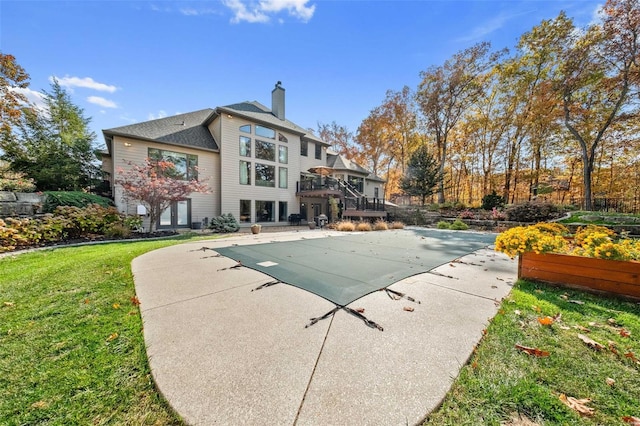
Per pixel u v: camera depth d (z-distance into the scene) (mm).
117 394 1484
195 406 1399
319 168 16219
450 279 3812
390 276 3928
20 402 1414
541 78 15445
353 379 1603
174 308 2703
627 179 16047
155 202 9938
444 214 15391
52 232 7168
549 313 2547
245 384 1560
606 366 1704
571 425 1259
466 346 1969
